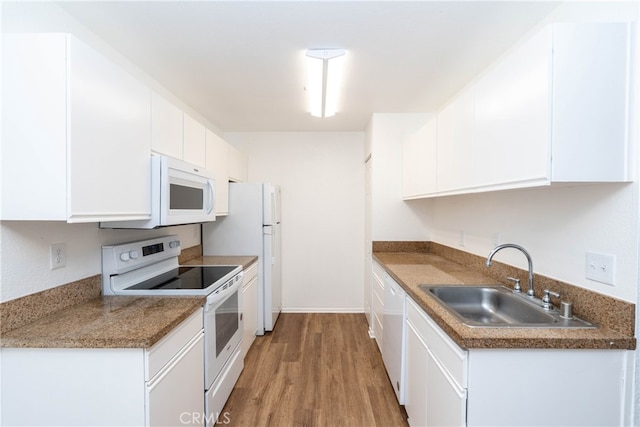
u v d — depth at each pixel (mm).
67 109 1049
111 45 1688
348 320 3412
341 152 3633
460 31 1559
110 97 1258
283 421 1803
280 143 3635
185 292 1621
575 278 1255
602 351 1036
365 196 3576
